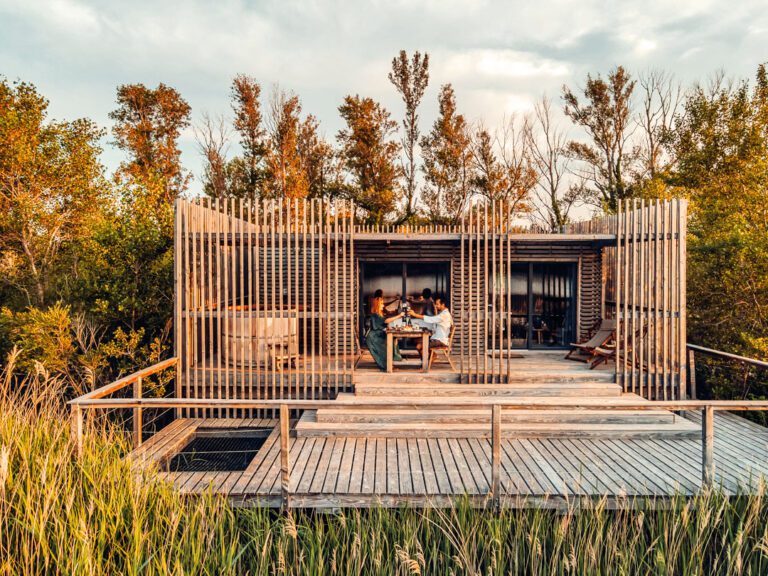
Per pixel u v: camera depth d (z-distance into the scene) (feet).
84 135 65.00
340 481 18.42
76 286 44.57
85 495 15.56
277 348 31.76
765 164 40.68
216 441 26.08
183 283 30.35
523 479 18.51
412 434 23.65
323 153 107.76
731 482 18.21
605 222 35.14
